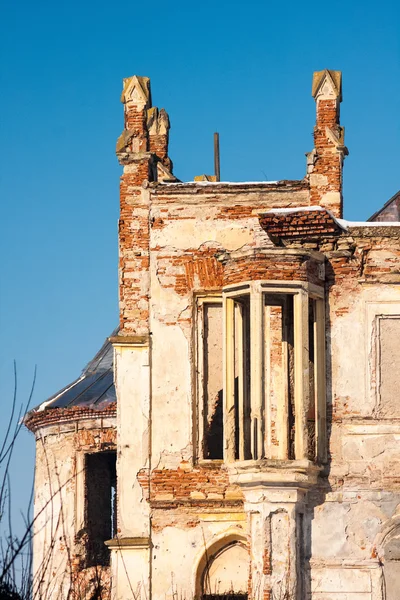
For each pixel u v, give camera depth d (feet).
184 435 128.57
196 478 127.44
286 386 119.85
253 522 116.78
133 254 132.77
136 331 131.54
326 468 119.03
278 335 121.80
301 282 118.52
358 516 118.42
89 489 184.14
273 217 120.98
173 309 130.62
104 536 185.26
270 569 115.14
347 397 120.26
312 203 130.21
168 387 129.70
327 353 121.19
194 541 126.52
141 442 129.39
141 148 134.31
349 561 117.39
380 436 119.65
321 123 131.64
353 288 121.80
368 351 120.88
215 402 130.31
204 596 125.90
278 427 119.75
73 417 184.03
